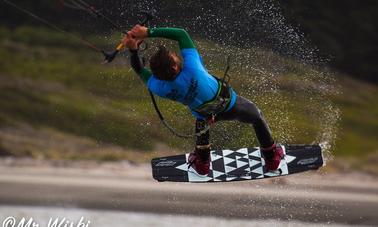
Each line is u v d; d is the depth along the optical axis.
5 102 132.12
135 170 93.25
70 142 112.50
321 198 74.69
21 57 160.75
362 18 156.38
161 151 75.69
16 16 175.12
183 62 29.91
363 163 100.75
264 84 42.88
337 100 138.00
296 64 49.38
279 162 34.34
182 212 66.56
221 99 30.75
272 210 67.75
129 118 105.50
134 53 30.23
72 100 133.38
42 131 118.88
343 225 63.47
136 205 69.62
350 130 123.25
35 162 100.56
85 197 74.00
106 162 98.50
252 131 39.38
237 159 37.09
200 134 31.47
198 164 33.47
